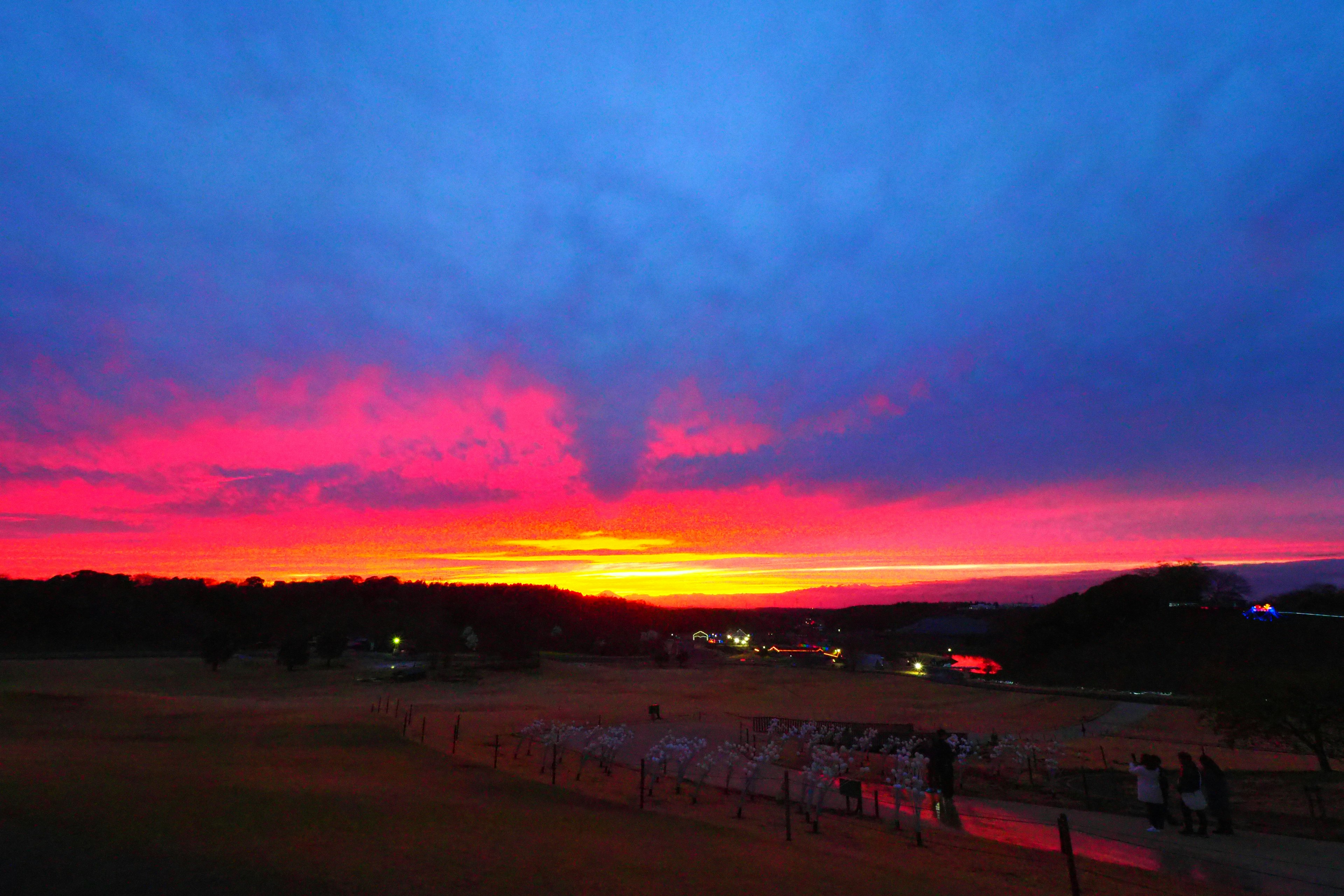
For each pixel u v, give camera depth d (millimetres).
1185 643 74562
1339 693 23797
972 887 9297
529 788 14852
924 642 139000
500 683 71188
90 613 102625
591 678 78375
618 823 11766
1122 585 88250
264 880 6188
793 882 8484
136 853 6570
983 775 23078
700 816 14180
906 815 15773
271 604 136750
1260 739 31984
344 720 27297
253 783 11625
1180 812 16250
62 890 5449
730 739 32000
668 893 7410
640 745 27922
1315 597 76000
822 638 165250
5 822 7090
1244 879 10648
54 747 15828
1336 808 16016
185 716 28078
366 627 122125
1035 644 89562
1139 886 10047
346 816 9562
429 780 14648
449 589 167500
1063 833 9039
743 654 136250
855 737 28078
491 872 7438
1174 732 38844
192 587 131125
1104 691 59688
